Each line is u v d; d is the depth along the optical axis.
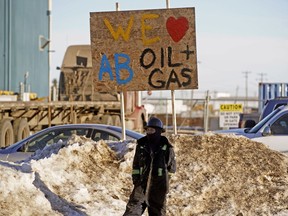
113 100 30.31
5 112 21.02
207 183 11.52
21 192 9.09
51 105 23.47
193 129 42.94
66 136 14.96
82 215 9.52
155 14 13.58
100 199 10.36
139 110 31.34
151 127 9.27
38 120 23.61
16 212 8.60
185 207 10.77
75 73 31.25
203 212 10.80
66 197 9.97
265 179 11.88
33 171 10.03
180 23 13.49
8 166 9.93
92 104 27.16
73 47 31.97
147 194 9.25
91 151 11.81
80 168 11.20
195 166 11.98
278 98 17.91
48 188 9.78
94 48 13.73
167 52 13.55
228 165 12.12
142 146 9.27
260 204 11.12
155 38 13.58
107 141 13.28
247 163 12.28
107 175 11.32
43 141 14.80
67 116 25.95
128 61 13.66
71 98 28.03
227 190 11.41
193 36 13.48
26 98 28.98
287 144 15.45
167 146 9.30
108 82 13.71
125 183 11.34
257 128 15.81
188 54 13.50
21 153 14.41
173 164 9.33
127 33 13.64
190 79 13.51
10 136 20.31
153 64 13.59
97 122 28.03
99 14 13.72
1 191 8.78
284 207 11.03
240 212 10.77
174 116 13.69
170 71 13.55
